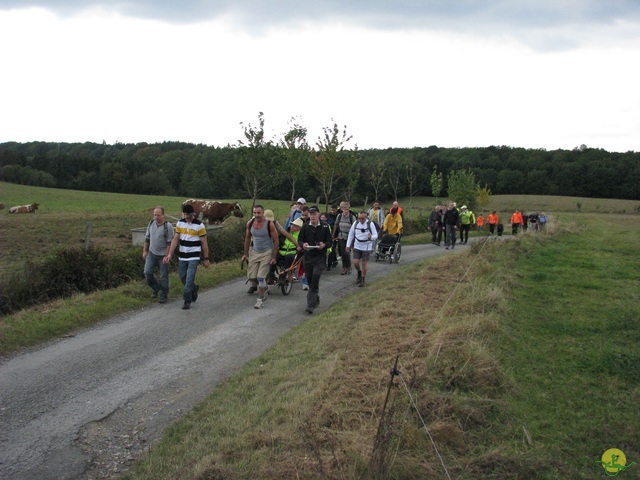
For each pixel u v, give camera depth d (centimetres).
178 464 405
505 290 814
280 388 537
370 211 1600
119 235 2594
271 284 1019
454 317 681
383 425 372
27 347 700
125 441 453
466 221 2280
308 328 772
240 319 848
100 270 1106
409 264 1452
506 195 7681
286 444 410
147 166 8350
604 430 394
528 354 547
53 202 5284
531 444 378
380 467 339
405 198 7081
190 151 9312
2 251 2066
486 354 520
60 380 582
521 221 2884
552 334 612
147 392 553
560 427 402
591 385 474
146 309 916
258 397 521
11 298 951
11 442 445
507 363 521
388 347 607
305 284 1100
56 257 1091
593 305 734
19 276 1013
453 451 375
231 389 552
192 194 7638
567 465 353
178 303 966
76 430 468
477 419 414
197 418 489
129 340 729
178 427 470
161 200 6075
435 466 353
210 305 949
